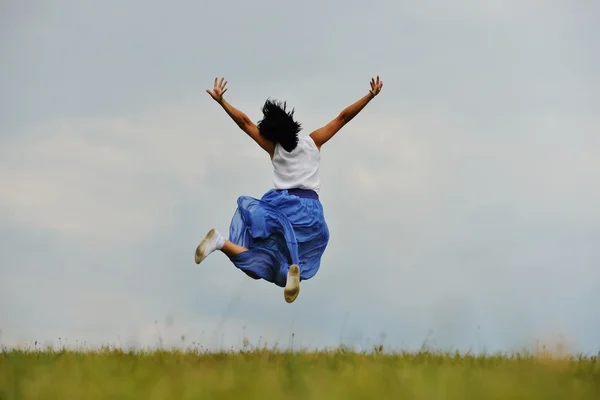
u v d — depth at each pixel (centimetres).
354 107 1009
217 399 602
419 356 913
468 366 788
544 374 712
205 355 930
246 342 946
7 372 755
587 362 857
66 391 642
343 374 701
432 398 601
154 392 625
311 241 993
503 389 629
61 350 991
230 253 971
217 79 992
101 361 827
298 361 804
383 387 633
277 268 984
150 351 955
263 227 972
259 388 631
